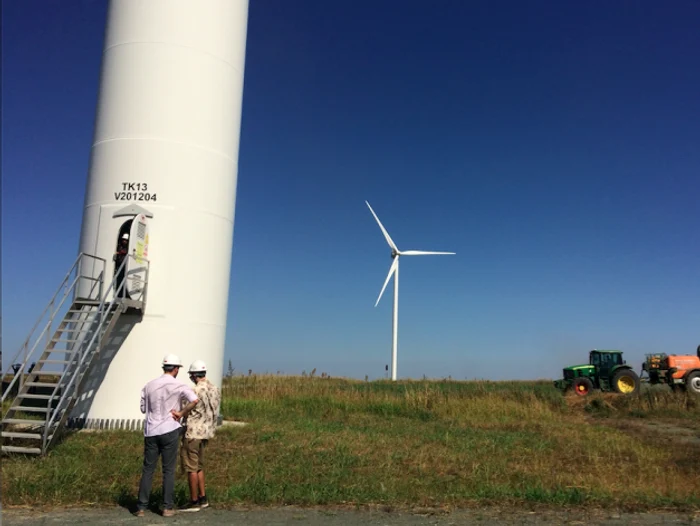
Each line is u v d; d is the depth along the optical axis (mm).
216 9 15867
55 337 12258
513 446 12969
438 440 13539
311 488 8305
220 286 15398
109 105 15016
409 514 7344
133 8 15219
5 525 6586
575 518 7266
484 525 6918
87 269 14445
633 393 25422
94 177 14945
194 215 14820
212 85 15508
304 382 29656
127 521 6828
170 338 14164
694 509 7719
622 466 10773
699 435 16312
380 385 30609
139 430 13164
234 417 16953
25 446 10680
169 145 14695
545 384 35281
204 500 7418
